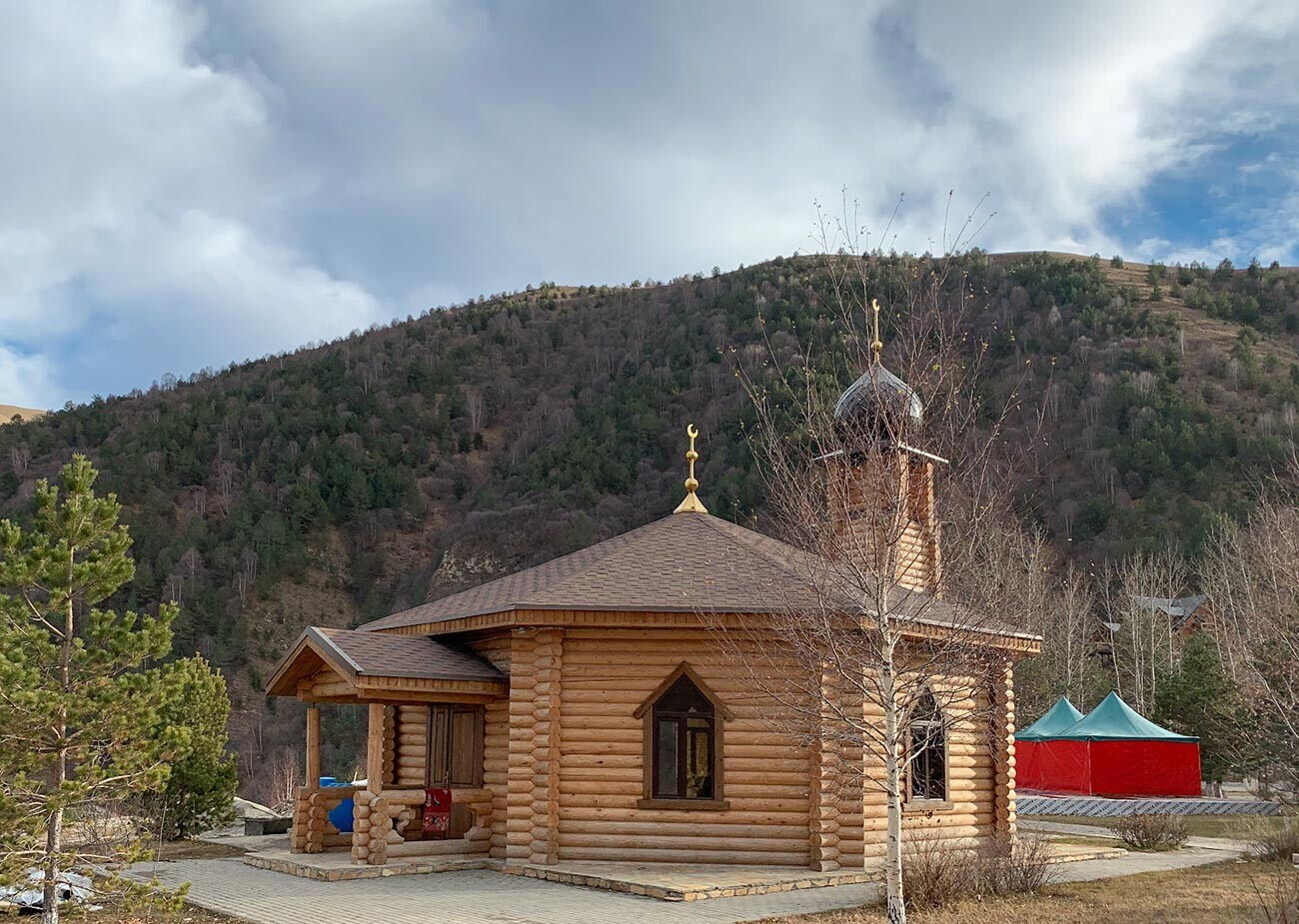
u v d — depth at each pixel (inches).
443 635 777.6
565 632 681.6
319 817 741.3
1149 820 861.2
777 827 652.1
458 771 746.2
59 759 492.4
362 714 2748.5
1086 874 689.0
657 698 668.7
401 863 670.5
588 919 516.4
